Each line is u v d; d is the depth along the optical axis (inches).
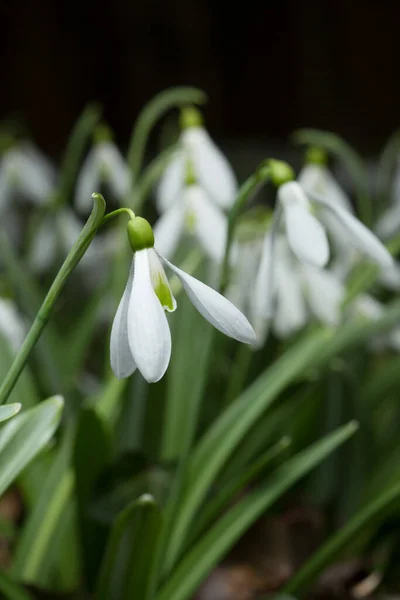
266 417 17.1
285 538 18.0
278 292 17.3
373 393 19.4
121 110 50.5
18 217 29.6
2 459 13.2
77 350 19.2
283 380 16.1
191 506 15.6
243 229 18.0
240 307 18.2
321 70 50.1
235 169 42.0
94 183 22.1
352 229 14.0
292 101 50.4
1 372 17.0
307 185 18.9
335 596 17.5
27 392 17.0
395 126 49.5
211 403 20.1
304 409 18.4
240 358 19.0
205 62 50.4
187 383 17.7
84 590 16.1
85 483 15.5
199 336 17.8
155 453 18.2
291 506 18.9
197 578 15.0
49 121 50.3
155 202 26.1
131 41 50.1
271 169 14.3
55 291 12.2
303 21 49.9
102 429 15.2
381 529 17.5
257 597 17.5
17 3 49.6
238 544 18.0
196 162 17.6
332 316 17.1
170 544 15.6
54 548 16.5
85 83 50.4
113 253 22.8
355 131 50.0
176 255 18.4
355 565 17.8
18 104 50.2
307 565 15.5
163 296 12.1
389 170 24.0
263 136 50.4
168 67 50.4
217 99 50.6
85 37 50.2
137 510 14.1
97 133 22.0
